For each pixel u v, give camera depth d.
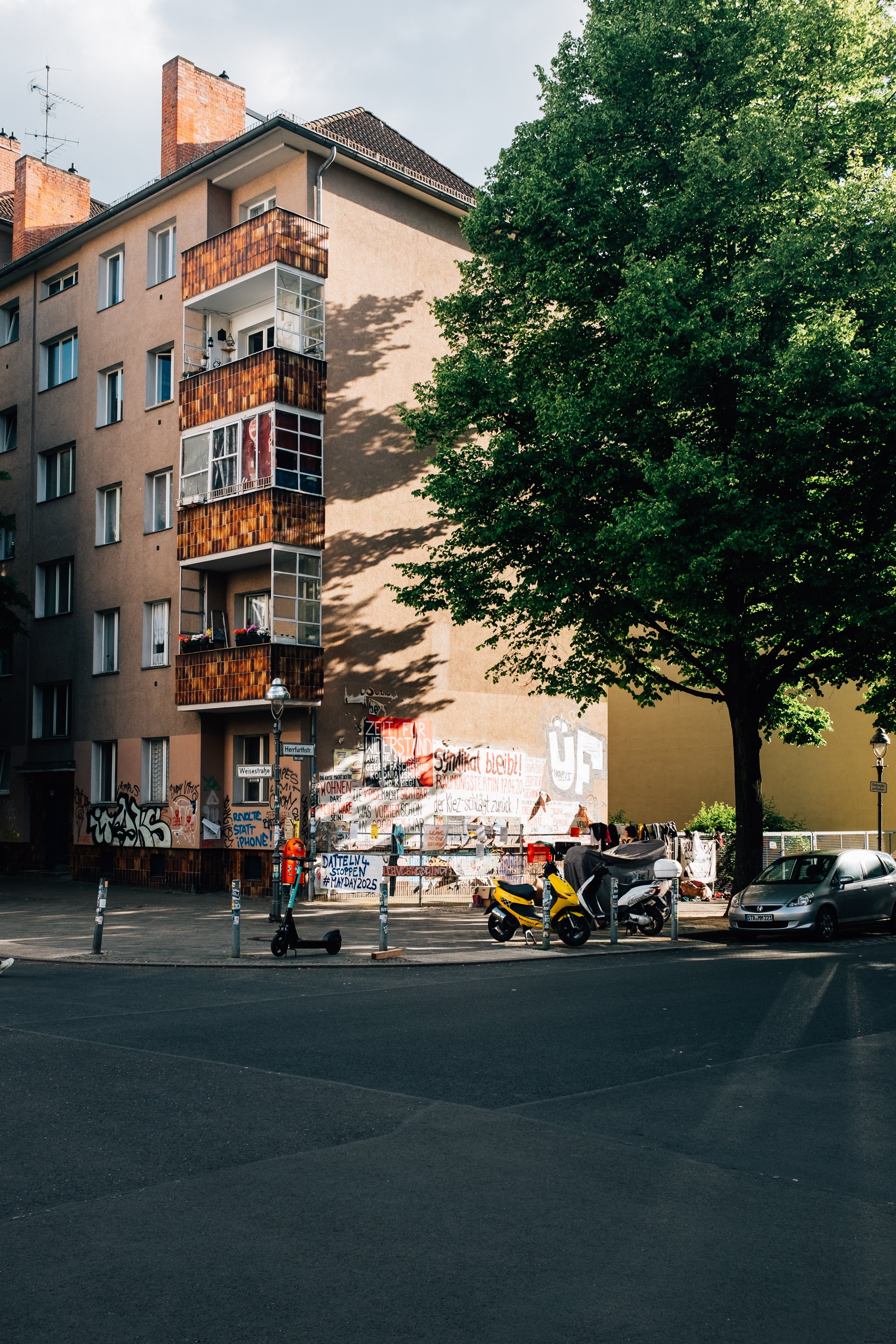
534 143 21.44
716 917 23.58
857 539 19.16
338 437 27.20
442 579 21.89
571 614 20.55
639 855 20.73
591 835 29.83
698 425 19.77
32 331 35.09
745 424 18.55
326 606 26.62
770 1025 10.66
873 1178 6.10
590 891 19.38
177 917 22.41
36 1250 5.04
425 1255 4.98
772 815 36.41
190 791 27.98
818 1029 10.51
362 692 27.08
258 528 25.91
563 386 20.69
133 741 29.92
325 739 26.30
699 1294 4.59
